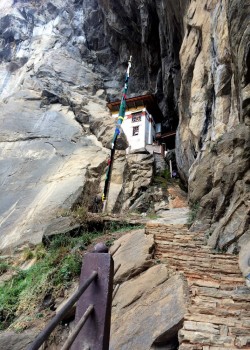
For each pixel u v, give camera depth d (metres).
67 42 28.52
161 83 20.97
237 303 3.91
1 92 26.28
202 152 9.02
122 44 24.50
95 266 2.16
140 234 6.18
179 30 15.18
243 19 6.36
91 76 25.59
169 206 13.71
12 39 31.08
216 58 9.26
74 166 15.42
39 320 5.14
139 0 18.31
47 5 31.83
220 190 6.79
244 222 5.64
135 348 3.56
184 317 3.58
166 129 22.45
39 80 24.28
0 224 12.71
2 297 6.23
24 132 19.38
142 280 4.76
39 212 12.39
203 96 10.55
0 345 4.52
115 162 16.64
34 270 6.96
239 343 3.21
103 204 12.78
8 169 16.45
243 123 6.79
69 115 21.16
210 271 4.89
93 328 1.96
